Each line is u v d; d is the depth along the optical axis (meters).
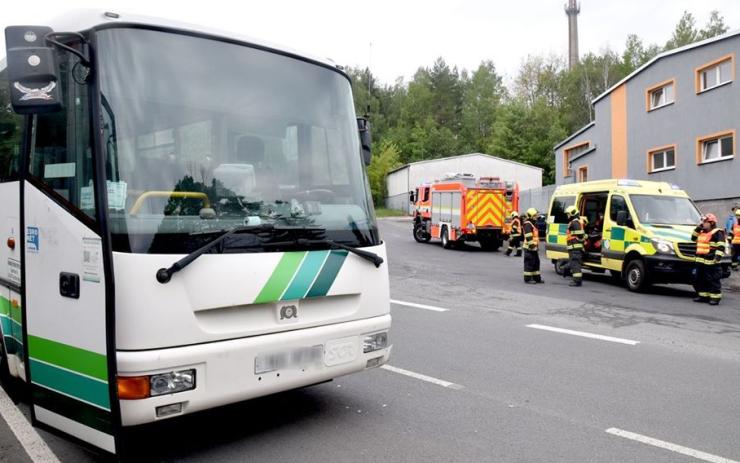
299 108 4.73
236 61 4.44
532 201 38.66
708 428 5.05
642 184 14.47
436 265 18.66
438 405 5.56
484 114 79.88
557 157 36.34
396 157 67.00
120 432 3.62
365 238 4.82
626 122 28.27
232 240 4.00
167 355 3.66
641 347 7.89
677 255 12.50
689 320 9.95
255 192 4.30
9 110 4.90
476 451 4.52
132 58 3.92
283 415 5.25
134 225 3.70
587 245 15.19
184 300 3.76
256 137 4.42
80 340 3.80
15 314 4.82
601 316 10.16
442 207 25.89
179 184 3.95
